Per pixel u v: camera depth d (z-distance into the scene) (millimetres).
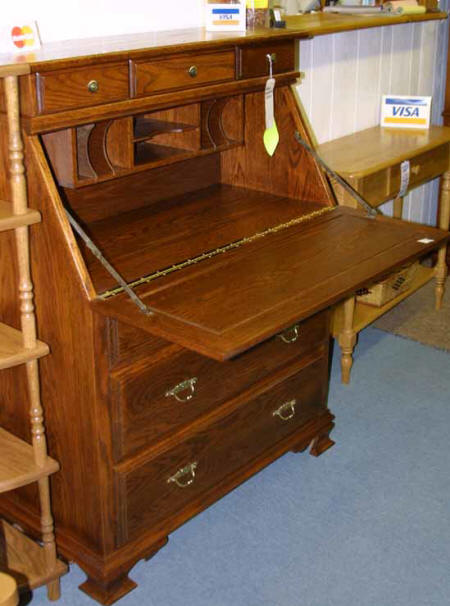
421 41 4039
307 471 2746
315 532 2457
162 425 2152
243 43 2209
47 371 2049
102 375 1938
